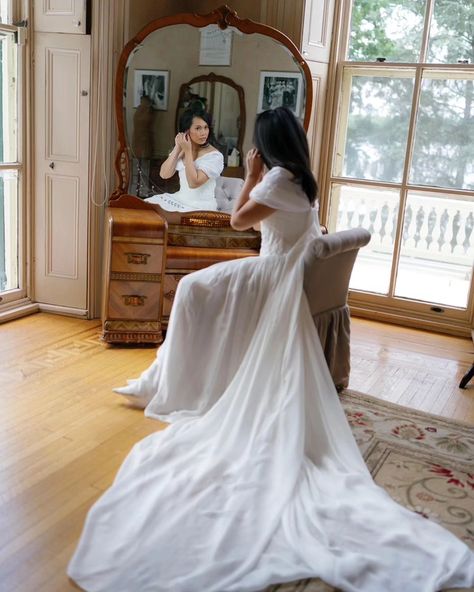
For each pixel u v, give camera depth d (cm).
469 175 406
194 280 267
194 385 271
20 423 261
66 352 340
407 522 198
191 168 383
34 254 394
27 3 361
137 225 338
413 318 429
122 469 221
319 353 252
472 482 238
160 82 371
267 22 396
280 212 257
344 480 218
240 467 220
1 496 211
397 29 408
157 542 183
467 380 328
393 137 421
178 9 414
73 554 183
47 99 371
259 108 383
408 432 275
